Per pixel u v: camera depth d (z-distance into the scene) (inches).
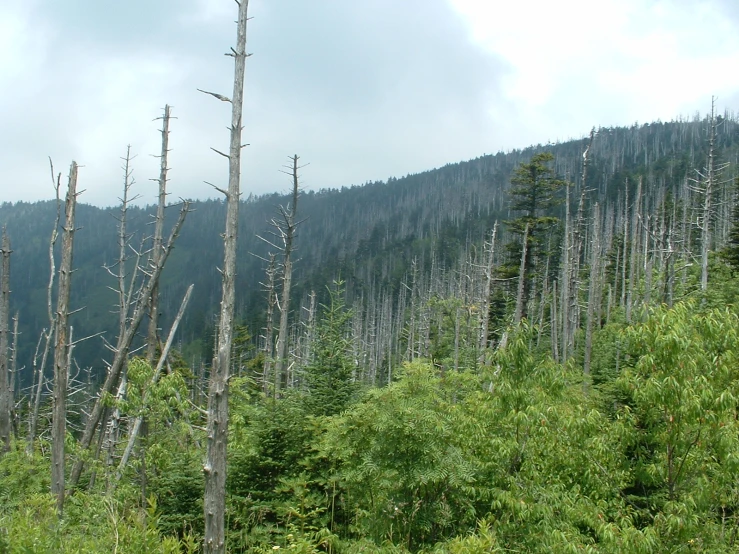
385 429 350.0
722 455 254.4
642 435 288.0
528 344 327.9
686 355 251.4
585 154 1070.4
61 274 430.9
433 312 1533.0
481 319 1052.5
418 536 350.9
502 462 319.9
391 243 4323.3
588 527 301.6
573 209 2449.6
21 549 229.1
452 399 406.0
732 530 280.2
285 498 420.5
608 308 1302.9
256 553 351.9
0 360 600.4
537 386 305.1
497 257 1704.0
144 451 399.9
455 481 319.9
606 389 509.4
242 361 1397.6
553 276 1651.1
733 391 264.4
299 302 2910.9
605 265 1658.5
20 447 600.7
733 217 1251.8
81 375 2957.7
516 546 294.7
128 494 356.8
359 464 381.1
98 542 258.8
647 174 2851.9
